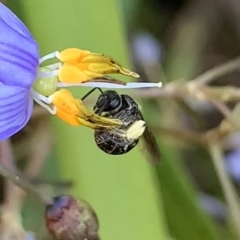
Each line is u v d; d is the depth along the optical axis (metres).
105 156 0.11
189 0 0.17
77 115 0.09
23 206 0.12
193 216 0.13
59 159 0.11
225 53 0.17
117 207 0.11
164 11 0.17
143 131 0.09
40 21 0.11
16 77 0.09
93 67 0.09
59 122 0.11
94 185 0.11
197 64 0.17
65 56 0.09
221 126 0.13
